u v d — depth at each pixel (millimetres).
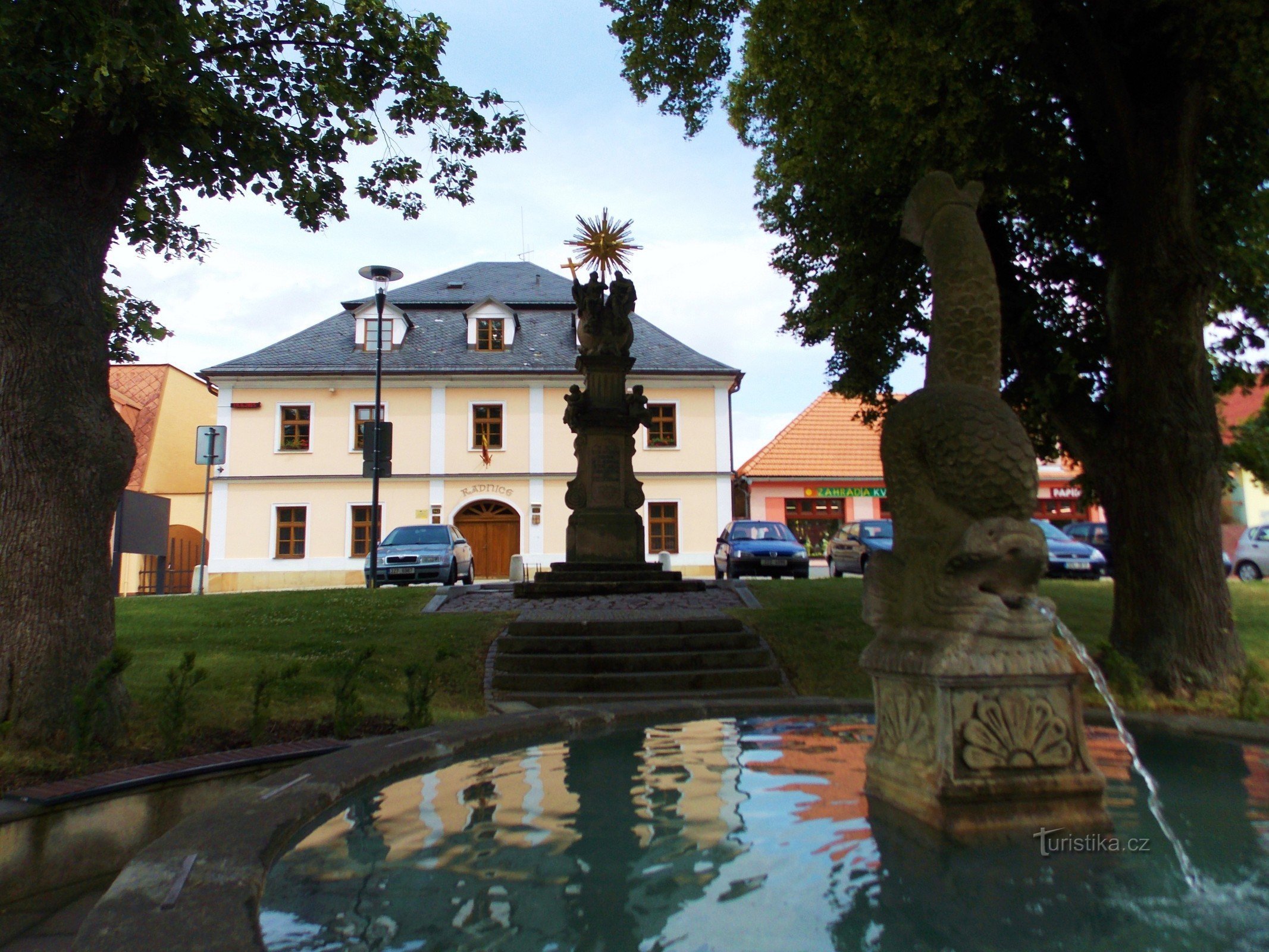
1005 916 2436
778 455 37281
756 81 12281
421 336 37250
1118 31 7879
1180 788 3744
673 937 2309
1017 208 10008
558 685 9023
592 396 16141
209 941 2006
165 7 5918
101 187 6059
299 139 8195
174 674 5523
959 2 7305
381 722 6488
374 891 2637
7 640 5410
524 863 2898
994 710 3232
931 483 3578
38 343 5648
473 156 9922
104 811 4172
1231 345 10805
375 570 18500
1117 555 8492
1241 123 8945
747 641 10273
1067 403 9180
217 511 33906
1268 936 2301
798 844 3070
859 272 11102
